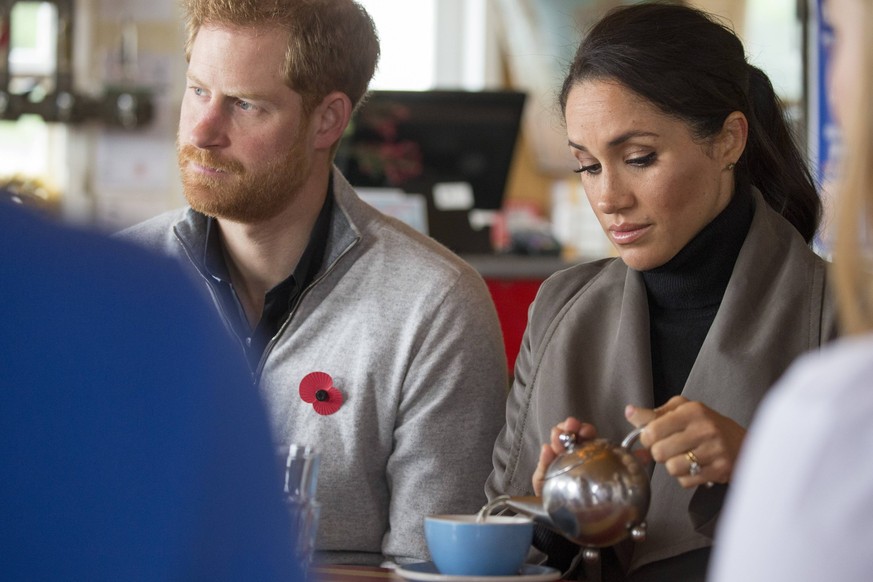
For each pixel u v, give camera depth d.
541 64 7.79
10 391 0.91
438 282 2.54
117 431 0.92
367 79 2.67
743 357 2.10
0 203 0.91
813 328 2.12
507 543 1.73
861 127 0.96
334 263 2.57
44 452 0.91
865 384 0.90
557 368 2.29
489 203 5.06
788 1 7.02
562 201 7.57
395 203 4.91
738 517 0.94
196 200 2.50
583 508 1.72
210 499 0.93
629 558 2.11
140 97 6.79
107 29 6.96
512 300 4.81
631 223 2.16
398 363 2.49
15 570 0.92
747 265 2.18
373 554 2.49
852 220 0.98
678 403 1.80
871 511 0.87
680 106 2.10
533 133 7.76
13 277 0.91
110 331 0.92
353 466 2.46
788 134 2.36
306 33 2.49
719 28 2.20
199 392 0.93
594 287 2.38
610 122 2.11
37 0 6.64
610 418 2.21
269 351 2.54
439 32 8.05
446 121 4.91
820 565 0.87
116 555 0.92
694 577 2.03
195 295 0.94
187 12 2.57
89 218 0.95
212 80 2.47
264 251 2.59
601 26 2.18
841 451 0.89
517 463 2.29
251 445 0.95
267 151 2.48
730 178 2.23
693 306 2.25
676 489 2.07
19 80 6.89
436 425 2.48
